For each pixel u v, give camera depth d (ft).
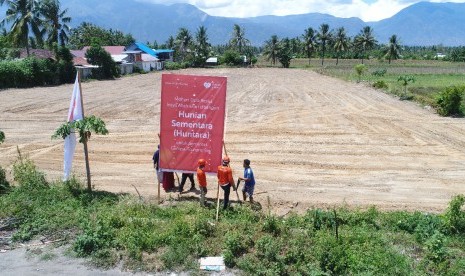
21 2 171.32
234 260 32.50
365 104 111.55
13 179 49.93
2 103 110.63
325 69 262.88
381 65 299.58
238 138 74.43
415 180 54.03
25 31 171.42
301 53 427.74
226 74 239.91
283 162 60.90
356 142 72.02
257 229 36.32
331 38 357.61
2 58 185.16
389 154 65.10
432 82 162.40
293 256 32.45
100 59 203.92
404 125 84.94
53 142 70.54
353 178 54.65
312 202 46.06
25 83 158.51
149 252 33.88
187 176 47.70
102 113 97.71
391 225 38.52
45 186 45.83
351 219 39.09
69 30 199.11
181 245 34.09
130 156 63.46
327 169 58.13
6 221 38.32
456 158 63.10
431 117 93.35
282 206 44.88
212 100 43.29
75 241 34.91
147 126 83.71
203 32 353.31
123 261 32.99
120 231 36.22
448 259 32.55
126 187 50.03
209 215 39.73
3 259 33.22
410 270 31.04
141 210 40.60
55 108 103.71
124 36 376.48
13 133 76.69
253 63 359.25
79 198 43.16
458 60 347.56
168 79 43.24
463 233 36.40
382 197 48.21
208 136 43.83
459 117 92.94
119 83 178.70
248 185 43.42
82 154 64.13
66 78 175.22
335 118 92.12
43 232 37.01
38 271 31.71
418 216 38.93
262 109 104.32
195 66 327.47
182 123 43.86
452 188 51.24
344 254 32.32
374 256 32.27
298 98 124.26
